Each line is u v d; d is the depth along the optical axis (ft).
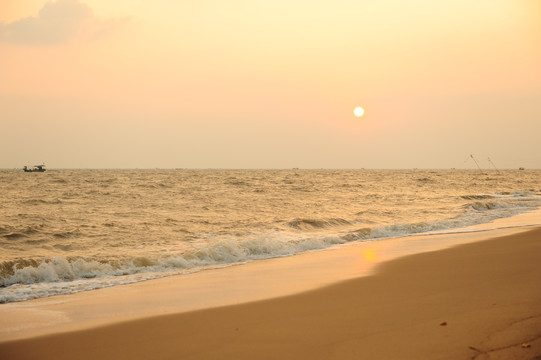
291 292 34.58
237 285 38.70
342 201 145.38
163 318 28.53
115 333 25.81
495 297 28.45
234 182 265.54
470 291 30.68
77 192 173.78
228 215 104.37
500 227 78.54
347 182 286.25
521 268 38.63
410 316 25.39
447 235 70.69
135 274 46.42
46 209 115.34
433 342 20.72
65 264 45.91
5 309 32.68
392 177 401.49
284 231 78.23
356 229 82.69
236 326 25.80
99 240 68.69
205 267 49.78
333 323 25.11
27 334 26.32
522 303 26.58
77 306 33.17
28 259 50.37
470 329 22.08
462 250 52.26
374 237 73.31
